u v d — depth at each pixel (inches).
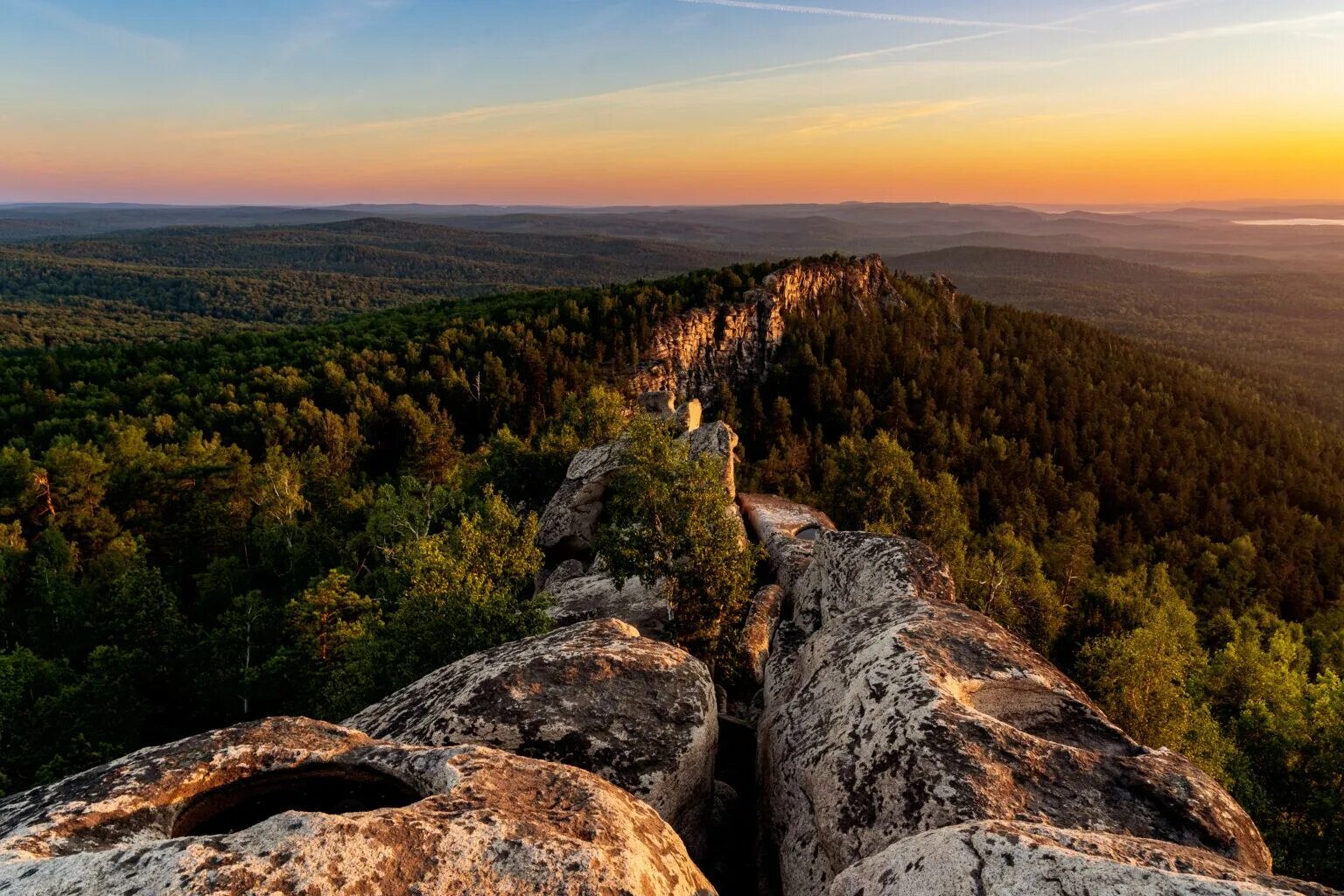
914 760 338.3
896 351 5521.7
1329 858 1003.9
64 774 1005.2
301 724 335.9
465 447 3991.1
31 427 3398.1
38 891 206.4
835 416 4857.3
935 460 4318.4
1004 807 310.7
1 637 1895.9
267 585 2116.1
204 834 288.8
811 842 363.9
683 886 268.5
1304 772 1143.6
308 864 219.0
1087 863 226.1
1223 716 1713.8
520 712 409.4
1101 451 4943.4
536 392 4338.1
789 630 724.7
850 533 737.0
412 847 232.8
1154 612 2055.9
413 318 5610.2
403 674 763.4
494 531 984.9
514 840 242.1
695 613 778.2
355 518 2412.6
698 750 415.2
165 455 2600.9
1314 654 2564.0
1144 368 6688.0
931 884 239.5
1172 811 318.0
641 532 795.4
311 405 3513.8
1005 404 5305.1
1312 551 4141.2
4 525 2100.1
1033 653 452.4
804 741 414.0
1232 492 4756.4
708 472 818.8
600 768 393.4
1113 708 1139.9
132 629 1375.5
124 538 2198.6
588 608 978.7
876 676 410.6
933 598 523.2
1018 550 2320.4
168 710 1257.4
